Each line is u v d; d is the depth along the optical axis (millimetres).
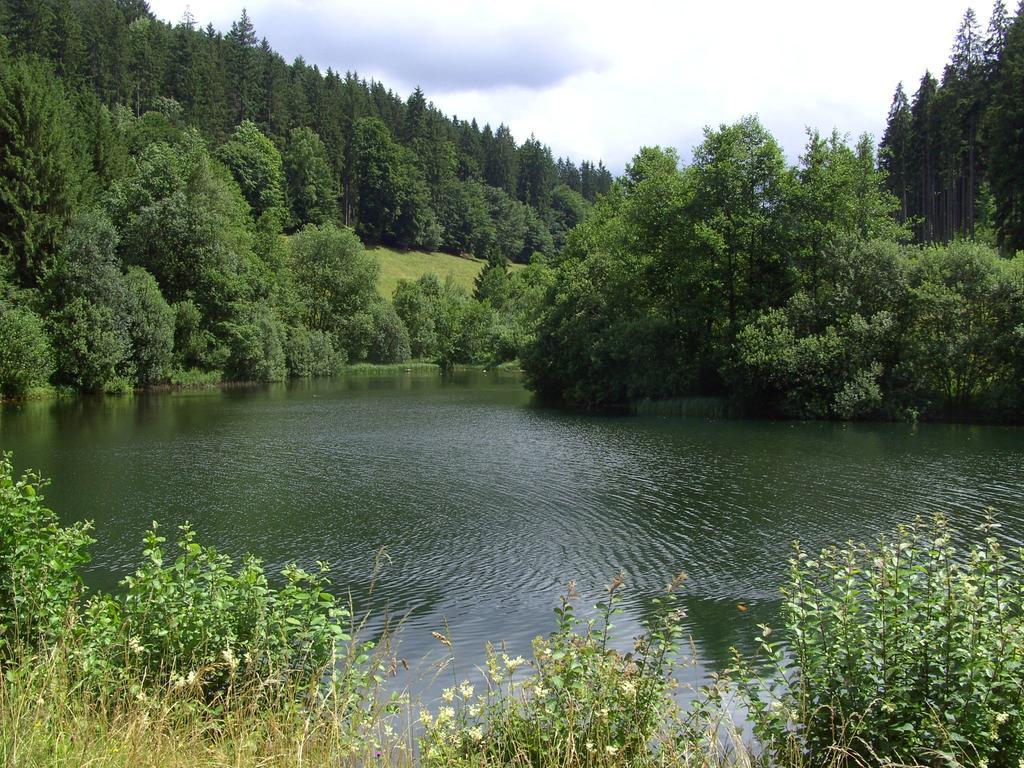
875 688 5738
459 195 150000
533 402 51625
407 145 147625
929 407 40500
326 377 77750
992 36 59250
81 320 48438
